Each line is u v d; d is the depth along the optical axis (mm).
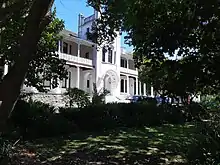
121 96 40406
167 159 8859
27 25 3951
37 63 11586
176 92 6301
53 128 12258
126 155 9336
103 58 38531
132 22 6543
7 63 10344
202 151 5254
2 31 9141
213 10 5121
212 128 5492
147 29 6234
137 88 45656
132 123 16781
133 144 11250
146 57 6406
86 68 36750
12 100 3889
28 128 11367
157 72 6332
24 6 5695
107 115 15680
